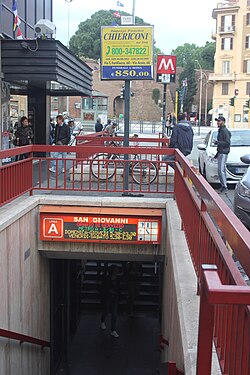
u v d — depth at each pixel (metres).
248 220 7.21
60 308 10.53
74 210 8.26
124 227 8.20
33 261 8.11
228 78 67.94
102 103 35.88
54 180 11.66
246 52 66.44
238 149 12.26
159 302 11.41
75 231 8.23
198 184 4.14
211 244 3.45
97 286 12.90
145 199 8.49
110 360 10.38
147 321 12.12
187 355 3.16
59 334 10.52
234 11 66.31
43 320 8.92
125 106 9.39
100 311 12.73
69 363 10.35
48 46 11.51
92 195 9.22
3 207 7.42
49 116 17.31
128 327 11.82
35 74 11.60
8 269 6.65
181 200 6.50
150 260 8.76
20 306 7.30
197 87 86.12
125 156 10.03
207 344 2.15
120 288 12.49
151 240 8.21
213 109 70.31
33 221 8.06
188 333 3.46
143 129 51.75
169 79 20.78
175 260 5.14
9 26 12.68
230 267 2.63
